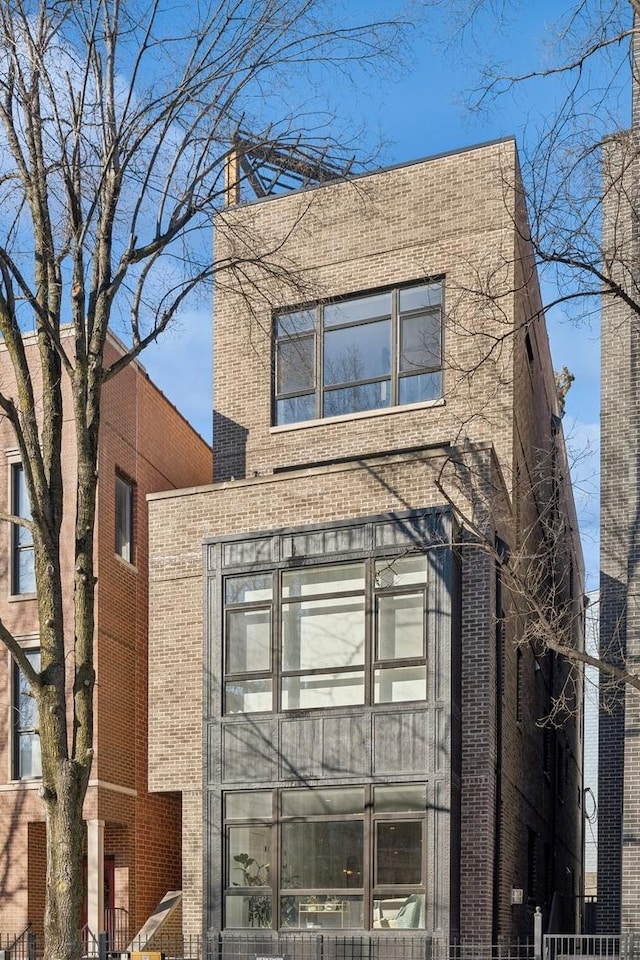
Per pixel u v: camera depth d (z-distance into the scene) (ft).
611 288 45.88
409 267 75.46
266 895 61.52
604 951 59.36
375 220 77.15
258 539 66.33
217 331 81.46
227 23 45.83
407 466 64.95
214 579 67.10
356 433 75.25
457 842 59.06
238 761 63.77
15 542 75.20
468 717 61.31
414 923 57.31
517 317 73.61
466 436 66.74
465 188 74.69
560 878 96.02
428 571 61.11
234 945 61.16
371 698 61.11
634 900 54.13
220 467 79.20
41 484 42.14
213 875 62.90
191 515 71.51
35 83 44.65
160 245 45.91
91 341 44.50
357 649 62.28
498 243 72.69
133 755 73.82
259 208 80.79
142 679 76.59
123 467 77.46
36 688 40.37
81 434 43.24
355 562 63.46
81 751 39.96
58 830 38.88
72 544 71.77
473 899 58.90
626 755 55.93
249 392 79.46
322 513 66.74
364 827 59.62
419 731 59.41
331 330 78.13
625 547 62.34
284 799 62.18
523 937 70.18
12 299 43.57
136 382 80.94
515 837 69.26
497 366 71.05
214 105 46.75
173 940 67.87
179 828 78.13
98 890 66.95
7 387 76.33
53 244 45.60
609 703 66.28
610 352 64.49
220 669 65.57
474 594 62.54
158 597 71.56
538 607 50.42
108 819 69.31
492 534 62.08
